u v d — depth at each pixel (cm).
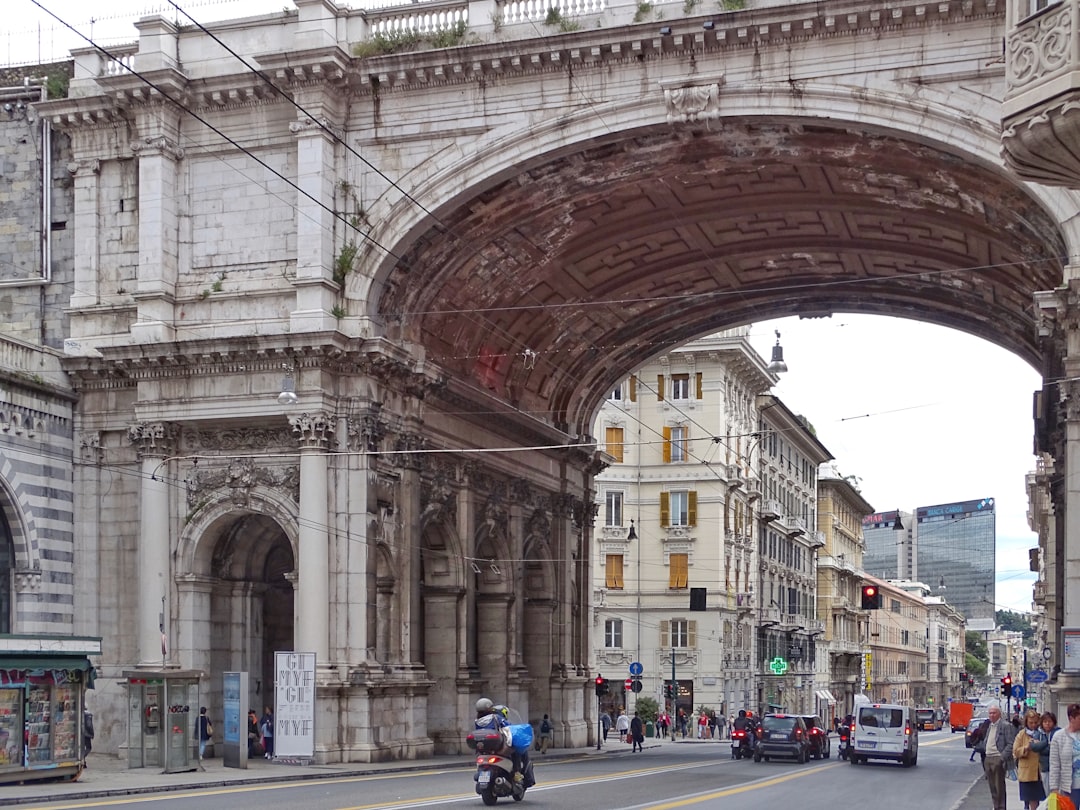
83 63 3142
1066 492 2511
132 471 3052
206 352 2905
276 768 2588
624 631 5772
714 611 5703
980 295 3575
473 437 3428
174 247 3053
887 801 2069
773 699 6750
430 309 3188
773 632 6838
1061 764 1348
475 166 2881
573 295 3550
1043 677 4388
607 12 2808
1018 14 1452
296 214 2975
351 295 2936
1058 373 3142
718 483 5741
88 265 3117
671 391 5838
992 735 1806
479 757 1744
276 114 3008
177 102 2962
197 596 2980
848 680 9075
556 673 3916
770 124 2736
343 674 2819
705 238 3372
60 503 3030
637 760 3462
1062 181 1504
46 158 3209
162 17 3025
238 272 3012
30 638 2019
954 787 2578
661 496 5812
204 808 1566
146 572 2945
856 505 9731
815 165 2914
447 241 3036
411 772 2603
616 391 5875
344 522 2869
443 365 3338
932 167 2784
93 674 2228
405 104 2947
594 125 2802
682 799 1889
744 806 1803
